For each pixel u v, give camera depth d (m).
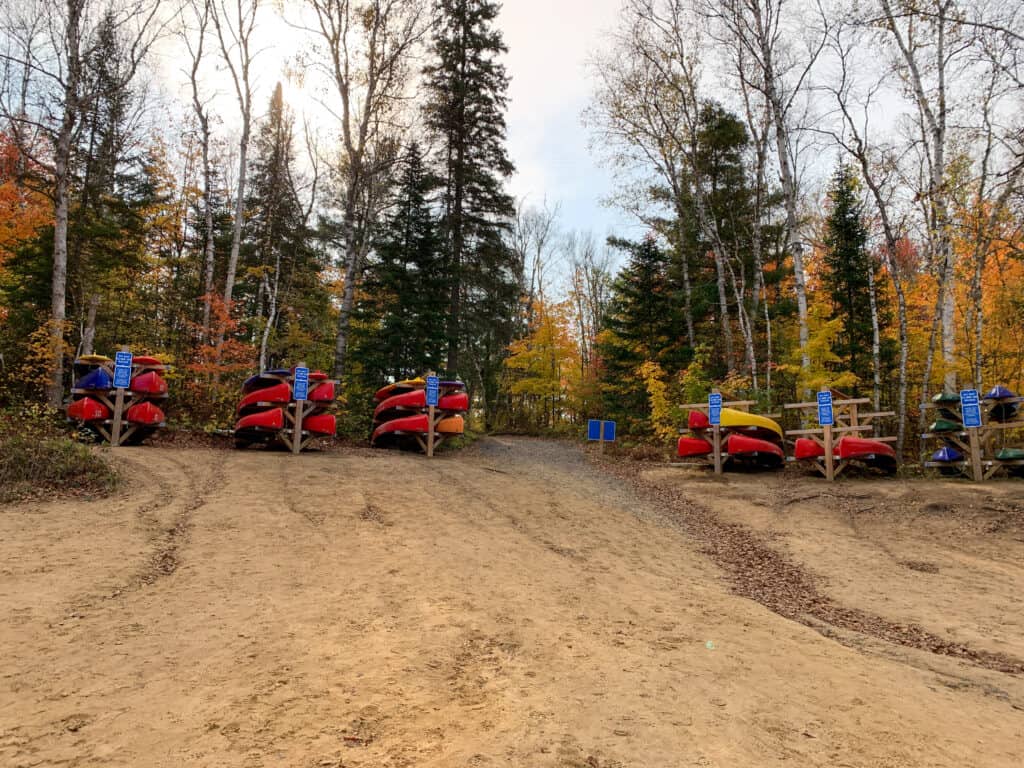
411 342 20.56
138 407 12.15
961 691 4.39
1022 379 21.00
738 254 23.19
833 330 18.03
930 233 15.05
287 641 4.24
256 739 2.95
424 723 3.25
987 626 6.05
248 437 13.77
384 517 8.31
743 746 3.26
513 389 30.27
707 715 3.61
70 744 2.80
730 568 8.12
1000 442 16.08
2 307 14.48
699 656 4.66
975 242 14.88
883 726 3.65
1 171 14.28
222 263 26.14
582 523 9.64
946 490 11.32
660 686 4.00
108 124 18.16
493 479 12.58
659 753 3.11
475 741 3.09
